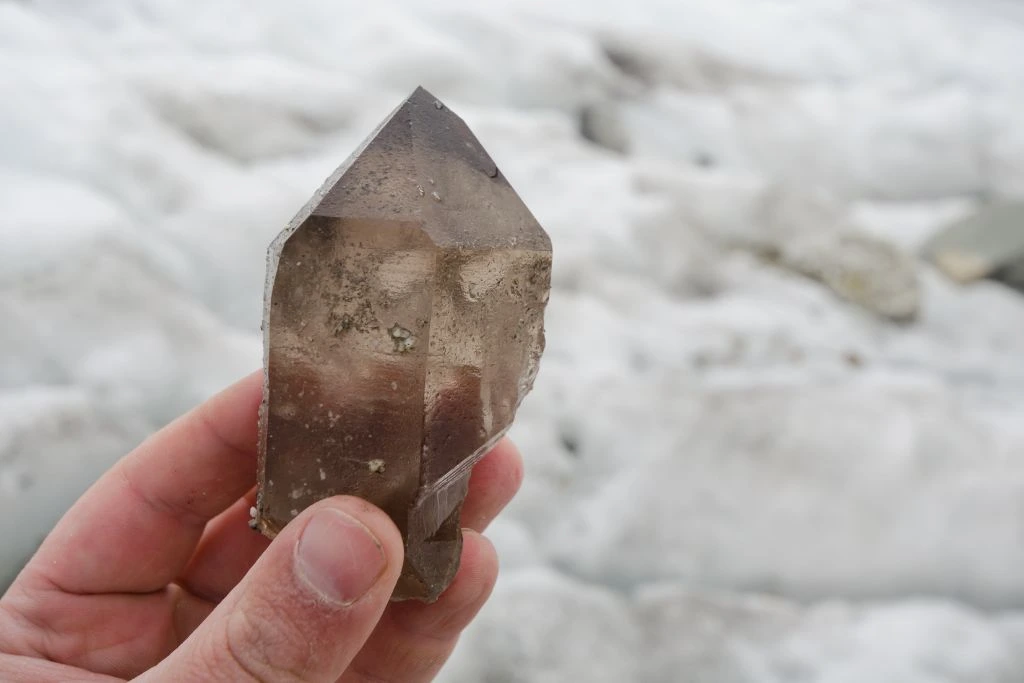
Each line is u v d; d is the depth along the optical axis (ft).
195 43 2.37
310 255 0.65
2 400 1.24
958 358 1.96
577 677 1.17
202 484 0.86
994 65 3.36
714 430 1.53
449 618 0.85
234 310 1.61
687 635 1.24
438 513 0.72
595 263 1.98
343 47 2.50
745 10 3.52
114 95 1.85
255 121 2.05
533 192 2.13
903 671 1.22
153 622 0.88
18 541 1.15
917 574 1.41
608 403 1.57
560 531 1.42
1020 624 1.32
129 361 1.36
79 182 1.63
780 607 1.31
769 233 2.22
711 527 1.41
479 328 0.68
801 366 1.80
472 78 2.55
